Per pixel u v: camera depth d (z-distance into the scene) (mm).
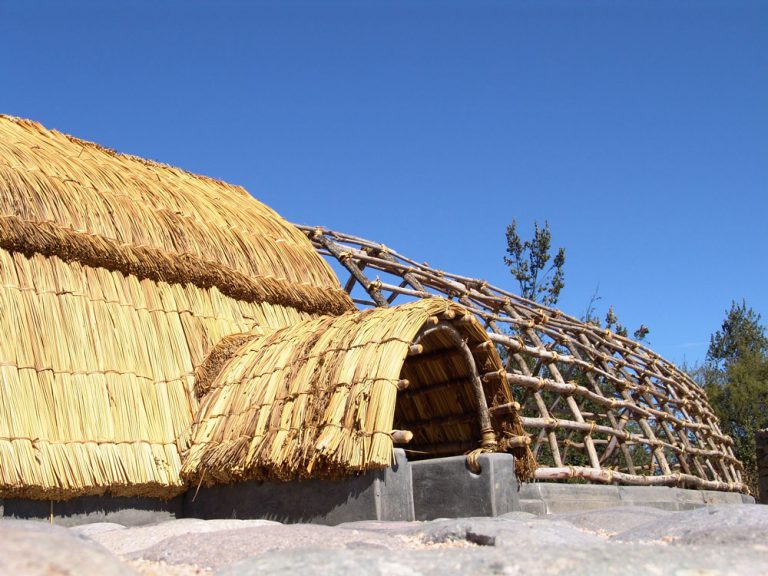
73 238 8469
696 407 16641
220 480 7766
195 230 10125
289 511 7395
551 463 15664
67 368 7730
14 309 7645
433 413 9672
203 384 8656
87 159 10328
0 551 2438
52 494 7137
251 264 10438
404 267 13273
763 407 25125
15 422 7027
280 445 7172
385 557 3170
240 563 3191
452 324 8500
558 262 23297
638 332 22500
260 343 8883
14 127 10500
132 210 9516
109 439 7641
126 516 7793
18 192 8312
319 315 10867
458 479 8234
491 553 3213
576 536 4324
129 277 8953
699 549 3287
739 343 28594
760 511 4465
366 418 6957
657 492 12430
